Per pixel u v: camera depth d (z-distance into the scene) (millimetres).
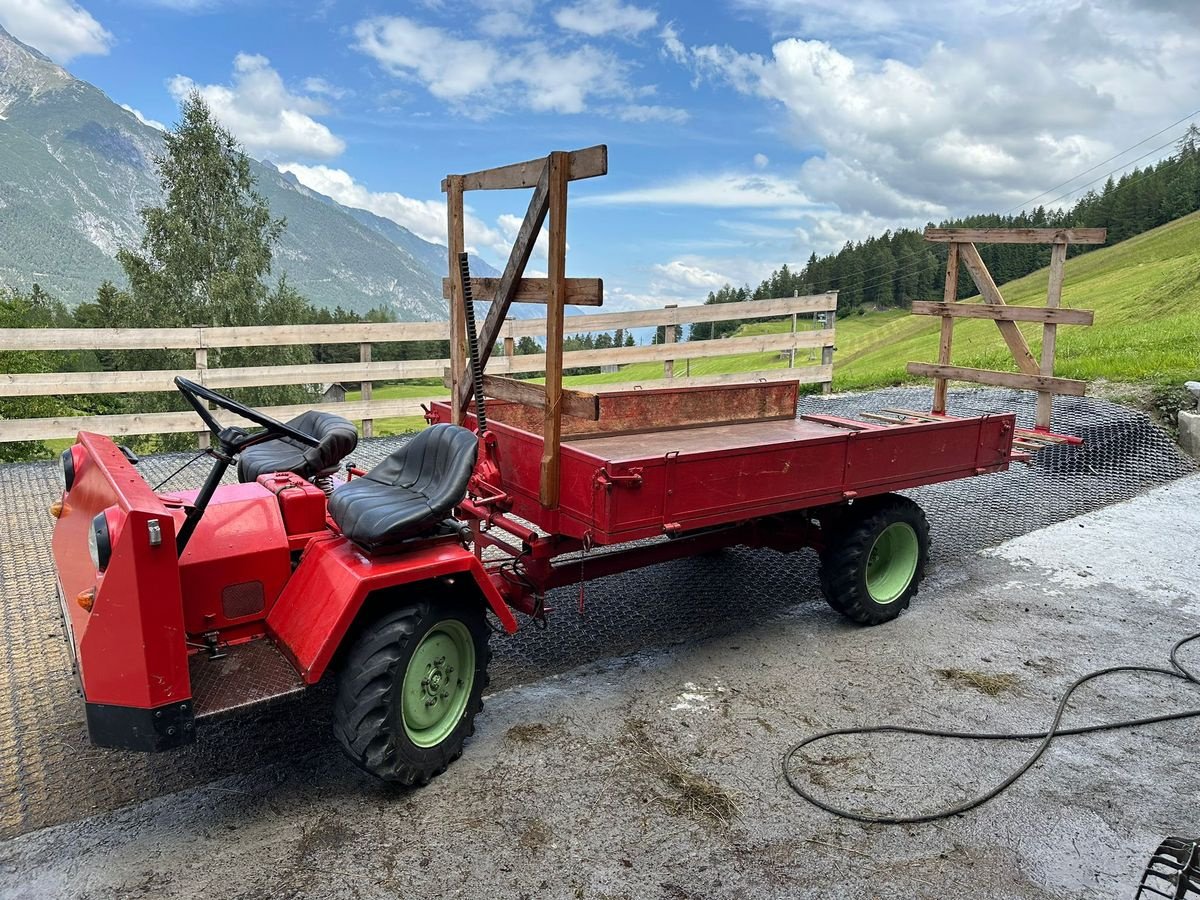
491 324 4020
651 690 3961
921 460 4719
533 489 3877
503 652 4355
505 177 3932
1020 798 3186
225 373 8789
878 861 2797
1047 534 6543
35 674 3926
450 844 2818
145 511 2502
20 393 7984
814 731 3621
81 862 2684
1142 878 2590
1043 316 6406
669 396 5453
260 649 3080
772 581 5492
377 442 9078
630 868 2725
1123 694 4031
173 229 30344
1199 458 8727
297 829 2881
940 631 4730
